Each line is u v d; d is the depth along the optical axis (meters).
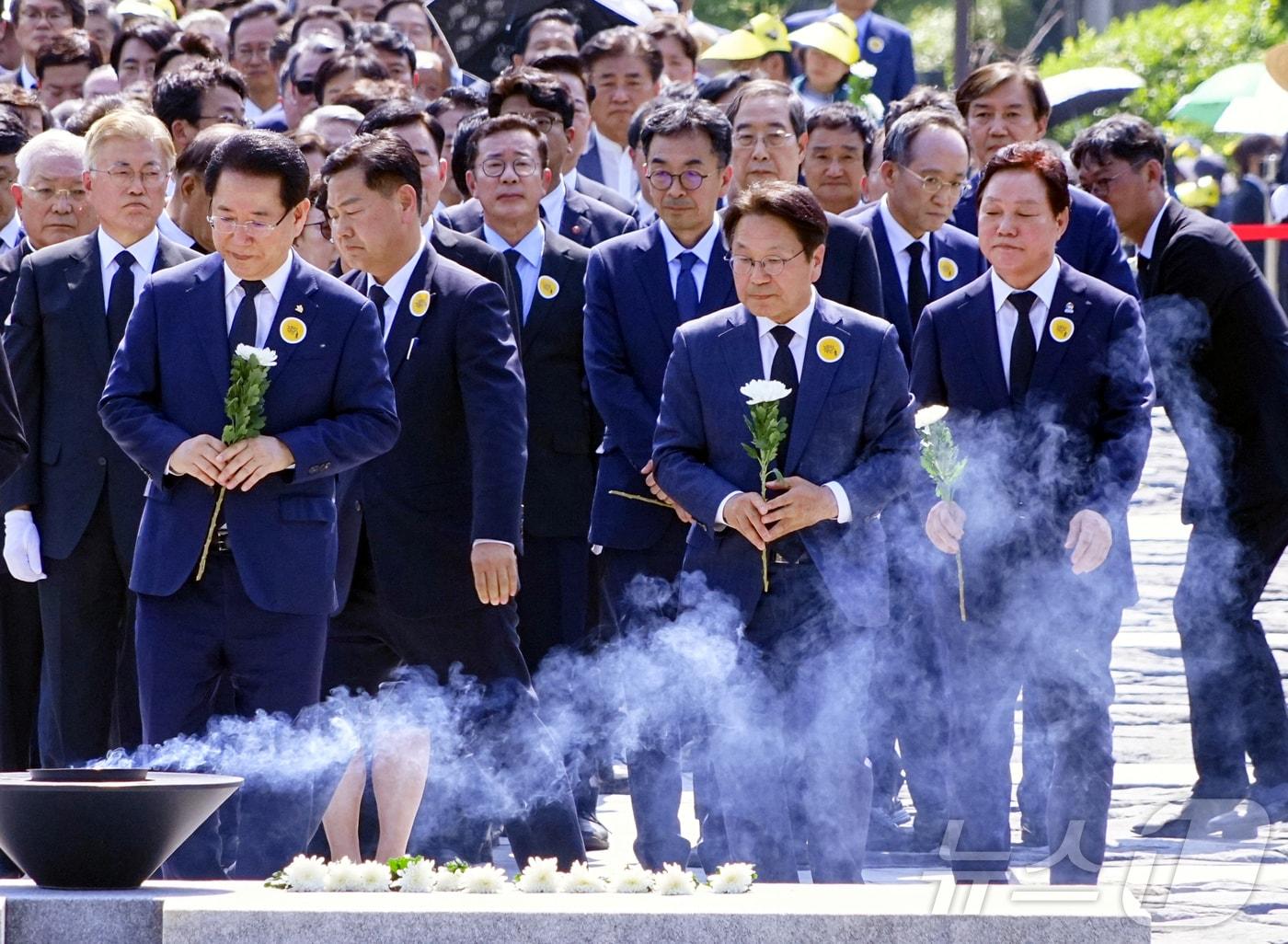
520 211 24.72
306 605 18.70
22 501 21.84
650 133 22.67
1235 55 66.75
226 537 18.64
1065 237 24.02
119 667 22.09
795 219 19.44
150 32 36.09
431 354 20.77
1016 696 20.97
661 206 22.70
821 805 19.64
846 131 28.06
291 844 18.89
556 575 24.64
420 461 20.78
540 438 24.66
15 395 20.41
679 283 22.72
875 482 19.53
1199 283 24.83
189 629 18.66
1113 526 20.45
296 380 18.91
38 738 24.05
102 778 15.92
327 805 19.88
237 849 18.84
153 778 15.97
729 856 19.80
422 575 20.67
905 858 23.81
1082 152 25.38
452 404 20.91
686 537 22.14
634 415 22.25
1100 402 20.83
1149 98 66.44
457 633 20.84
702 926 14.60
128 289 22.00
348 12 38.94
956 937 14.62
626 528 22.30
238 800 19.14
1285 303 51.03
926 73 81.81
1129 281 23.97
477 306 20.86
